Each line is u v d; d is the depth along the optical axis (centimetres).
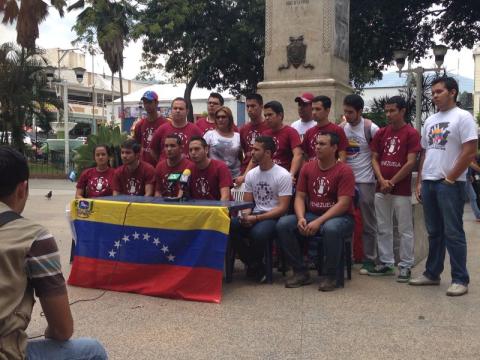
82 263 561
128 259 539
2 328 206
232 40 2283
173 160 607
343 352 374
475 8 2172
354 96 625
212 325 433
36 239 215
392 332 414
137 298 516
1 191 222
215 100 732
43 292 220
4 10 2481
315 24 1028
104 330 423
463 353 371
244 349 381
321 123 623
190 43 2291
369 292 534
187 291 510
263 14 2259
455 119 516
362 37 2264
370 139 627
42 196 1555
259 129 660
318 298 512
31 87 2481
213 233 507
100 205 558
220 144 671
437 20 2297
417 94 1614
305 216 571
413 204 695
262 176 583
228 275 573
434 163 530
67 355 242
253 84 2586
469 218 1159
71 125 3481
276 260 640
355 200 620
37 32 2530
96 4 2455
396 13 2166
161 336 409
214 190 594
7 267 207
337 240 533
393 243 645
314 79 1025
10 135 2580
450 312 465
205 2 2230
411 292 534
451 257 528
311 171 573
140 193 654
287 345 388
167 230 523
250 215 566
